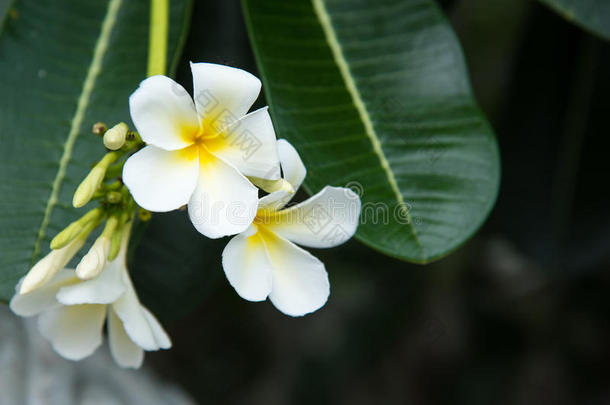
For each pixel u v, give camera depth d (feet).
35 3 2.98
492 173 2.86
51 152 2.88
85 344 2.71
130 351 2.69
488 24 3.97
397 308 4.42
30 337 3.33
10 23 2.95
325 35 2.97
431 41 2.98
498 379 4.56
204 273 3.13
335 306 4.48
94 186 2.59
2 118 2.89
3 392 3.21
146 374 3.52
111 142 2.59
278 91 2.90
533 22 3.43
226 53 3.23
